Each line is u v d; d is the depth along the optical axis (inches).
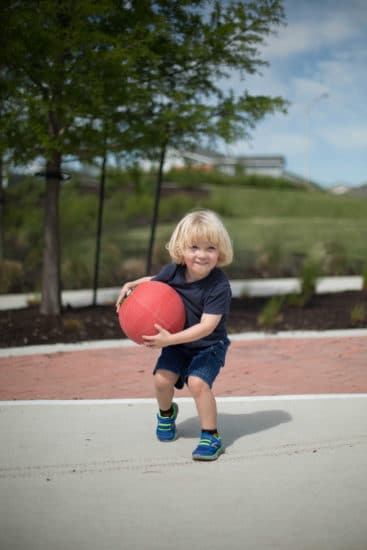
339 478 123.8
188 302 143.3
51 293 350.6
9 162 331.0
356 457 136.0
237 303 422.3
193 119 313.4
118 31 308.2
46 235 349.7
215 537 99.7
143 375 227.6
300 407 179.9
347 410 175.8
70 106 297.3
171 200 950.4
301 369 235.1
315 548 96.0
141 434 155.6
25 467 132.0
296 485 120.4
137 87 304.7
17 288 510.9
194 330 136.9
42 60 286.7
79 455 139.5
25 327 320.2
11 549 96.9
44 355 266.1
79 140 326.6
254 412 175.3
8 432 157.2
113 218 826.2
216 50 320.2
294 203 1134.4
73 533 101.8
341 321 341.7
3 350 276.1
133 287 149.5
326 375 224.8
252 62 331.9
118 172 406.0
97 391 203.9
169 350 149.3
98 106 295.9
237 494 116.4
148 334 137.3
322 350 271.9
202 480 123.7
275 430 157.2
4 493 118.3
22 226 701.9
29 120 295.4
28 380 219.9
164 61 325.1
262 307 403.2
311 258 608.4
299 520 105.3
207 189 1193.4
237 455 138.7
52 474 127.9
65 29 283.0
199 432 157.8
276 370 233.6
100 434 155.5
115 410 178.2
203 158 1546.5
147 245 682.8
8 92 289.0
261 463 133.3
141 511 109.5
